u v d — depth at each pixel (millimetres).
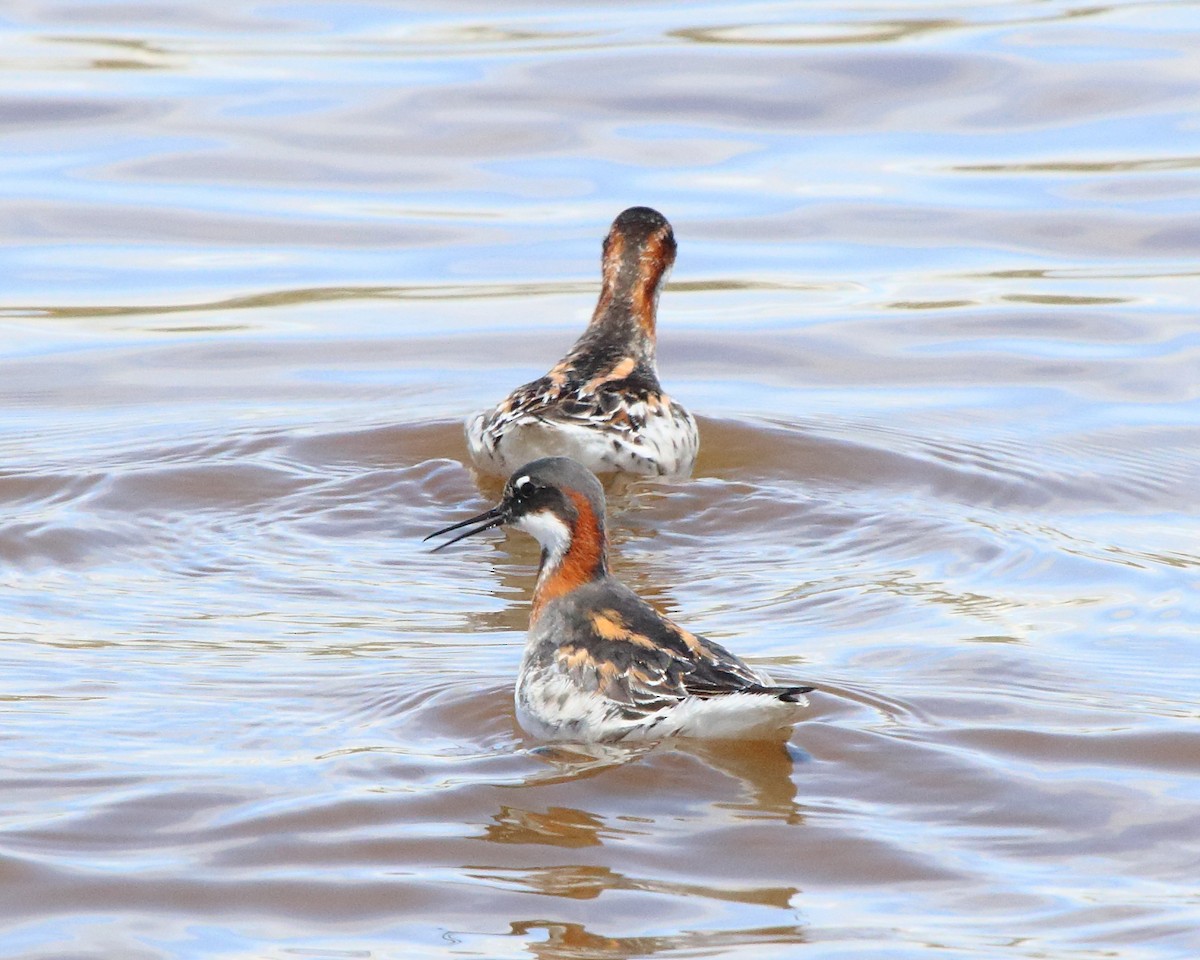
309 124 27719
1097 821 9922
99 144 27031
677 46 30547
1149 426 18281
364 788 10273
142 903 8984
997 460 17094
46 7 33031
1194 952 8484
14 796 10062
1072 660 12273
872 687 11734
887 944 8578
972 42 30469
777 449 17359
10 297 22328
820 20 32031
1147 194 25453
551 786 10352
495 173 26484
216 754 10711
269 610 13398
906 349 20969
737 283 23156
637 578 14133
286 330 21484
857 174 26234
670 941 8633
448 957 8500
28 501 15805
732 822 9914
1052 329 21547
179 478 16312
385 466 16812
